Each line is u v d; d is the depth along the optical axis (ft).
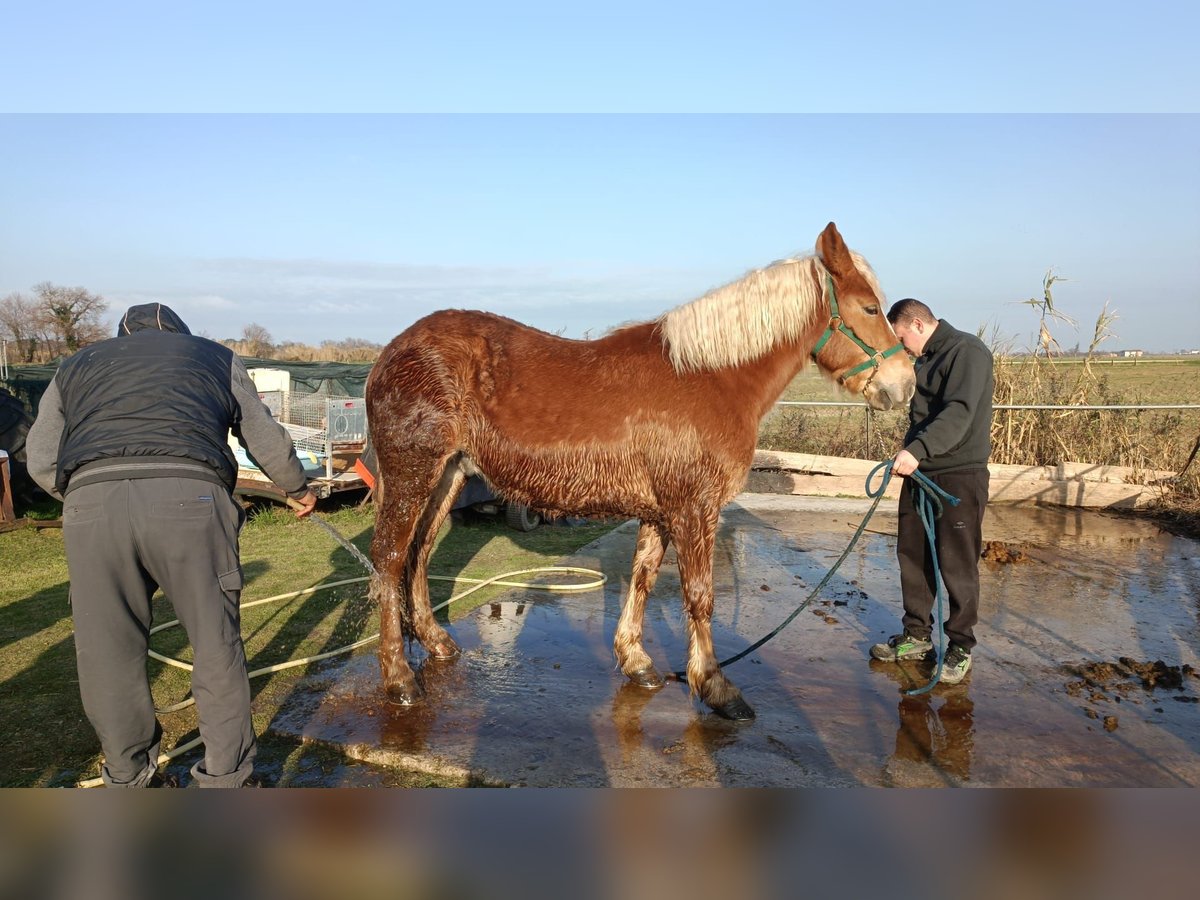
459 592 18.40
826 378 13.56
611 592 18.61
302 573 19.88
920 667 14.12
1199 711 12.23
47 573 19.53
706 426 11.80
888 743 11.13
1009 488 29.12
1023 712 12.19
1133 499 27.53
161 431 7.95
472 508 26.37
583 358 12.26
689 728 11.60
